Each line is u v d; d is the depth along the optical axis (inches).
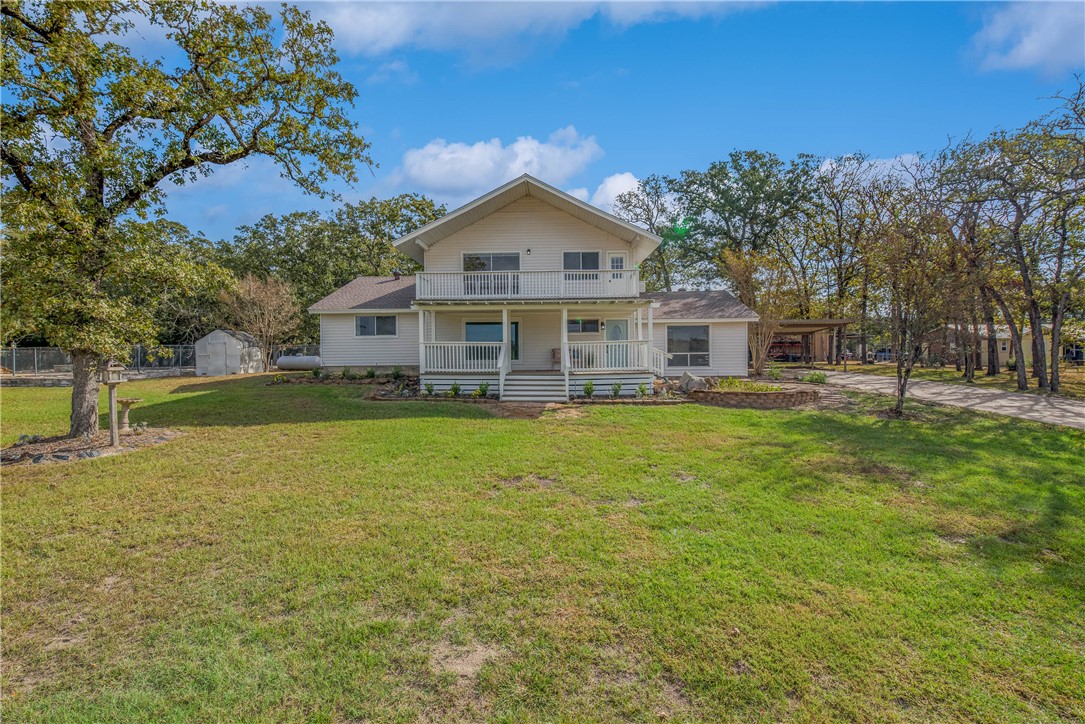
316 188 453.1
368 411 450.9
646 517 198.4
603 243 690.8
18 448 315.9
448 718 96.3
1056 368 657.0
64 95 292.8
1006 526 191.5
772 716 96.8
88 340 291.7
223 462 282.4
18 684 107.0
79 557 166.1
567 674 108.4
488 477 252.4
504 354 583.8
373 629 125.0
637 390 553.9
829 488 236.4
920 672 109.4
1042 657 114.7
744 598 138.5
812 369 1101.1
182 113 357.4
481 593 141.5
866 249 740.0
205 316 1179.9
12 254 268.2
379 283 892.0
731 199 1432.1
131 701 102.0
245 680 107.3
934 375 933.2
